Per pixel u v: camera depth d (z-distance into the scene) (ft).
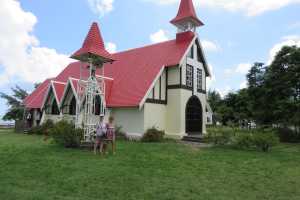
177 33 73.77
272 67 76.18
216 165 32.17
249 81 82.94
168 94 67.51
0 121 122.21
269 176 27.17
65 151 40.04
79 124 53.26
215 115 133.90
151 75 64.54
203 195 20.44
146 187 22.12
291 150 50.19
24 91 119.75
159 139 59.11
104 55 52.21
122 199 19.12
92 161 32.50
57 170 27.43
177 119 65.16
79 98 54.24
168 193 20.70
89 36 54.03
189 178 25.44
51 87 77.20
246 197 20.35
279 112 72.79
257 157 39.11
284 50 74.13
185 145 52.60
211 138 52.65
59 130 44.27
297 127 74.08
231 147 50.57
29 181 23.32
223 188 22.50
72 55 52.65
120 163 31.60
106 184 22.74
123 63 79.05
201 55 74.95
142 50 80.23
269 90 75.46
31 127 80.28
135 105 58.90
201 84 74.43
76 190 20.98
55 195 19.54
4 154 36.96
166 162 33.06
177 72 66.28
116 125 65.67
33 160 32.58
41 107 81.51
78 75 87.35
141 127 61.26
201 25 75.05
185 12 73.36
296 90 72.90
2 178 24.21
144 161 33.32
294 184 24.31
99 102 64.85
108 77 74.90
